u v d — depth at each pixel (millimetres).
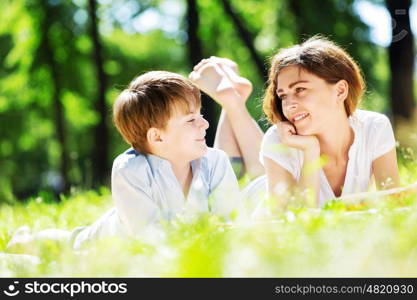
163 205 5137
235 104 6781
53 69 24031
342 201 4719
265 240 3576
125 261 3596
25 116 26484
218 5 24594
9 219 7273
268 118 5770
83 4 24703
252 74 27172
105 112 23969
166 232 4223
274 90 5605
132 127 5234
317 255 3348
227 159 5559
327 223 3859
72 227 6609
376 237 3412
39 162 31891
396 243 3377
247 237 3688
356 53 20750
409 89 16281
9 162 31203
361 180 5660
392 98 16375
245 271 3229
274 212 5199
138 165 5113
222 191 5320
